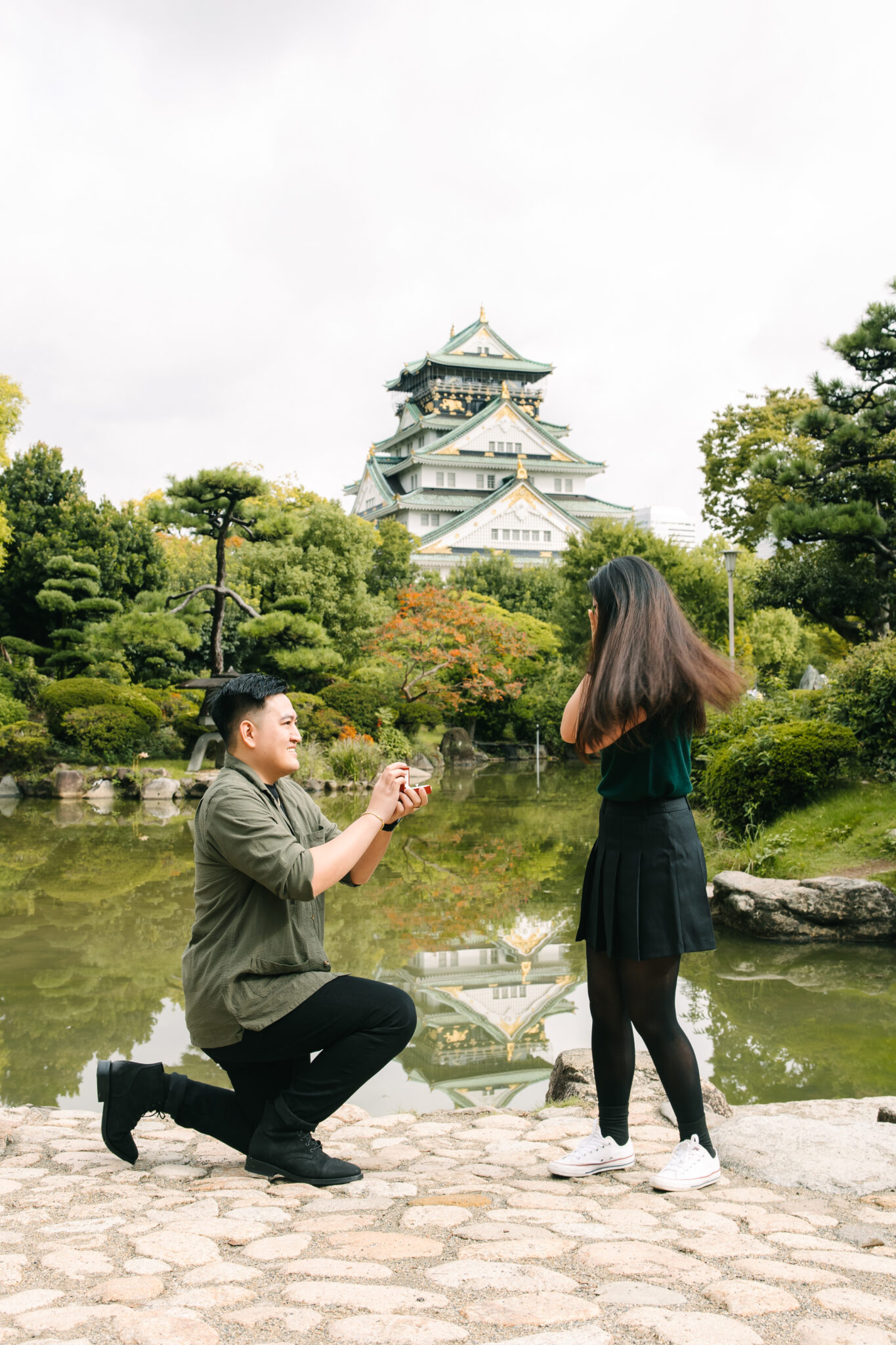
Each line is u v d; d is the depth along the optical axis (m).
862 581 16.14
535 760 27.42
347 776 18.36
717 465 27.12
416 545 41.34
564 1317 1.43
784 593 16.55
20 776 17.47
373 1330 1.38
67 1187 2.30
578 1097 3.46
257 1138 2.36
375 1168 2.55
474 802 15.84
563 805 15.41
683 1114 2.27
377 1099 4.07
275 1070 2.43
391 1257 1.73
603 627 2.26
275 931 2.29
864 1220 2.06
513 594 37.66
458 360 61.06
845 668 9.84
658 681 2.10
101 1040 4.78
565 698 26.84
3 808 15.49
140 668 24.17
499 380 63.28
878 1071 4.18
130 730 18.17
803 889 6.80
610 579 2.24
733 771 8.98
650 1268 1.67
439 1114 3.29
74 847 11.30
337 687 21.75
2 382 22.03
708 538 28.14
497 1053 4.66
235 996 2.25
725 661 2.22
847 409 15.65
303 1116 2.33
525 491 52.03
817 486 15.85
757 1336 1.37
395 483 60.47
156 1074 2.47
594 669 2.22
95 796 17.03
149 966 6.24
